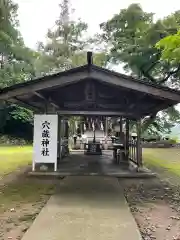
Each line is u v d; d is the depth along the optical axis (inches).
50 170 289.0
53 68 857.5
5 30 664.4
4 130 884.6
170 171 323.3
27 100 288.5
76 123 774.5
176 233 125.0
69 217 139.6
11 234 121.6
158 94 217.5
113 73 216.4
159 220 143.1
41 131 277.7
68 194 191.9
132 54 512.7
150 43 477.4
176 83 604.1
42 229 122.2
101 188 213.0
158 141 861.2
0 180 251.8
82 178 255.8
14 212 154.2
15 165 358.6
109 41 642.2
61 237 113.0
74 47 892.6
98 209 155.0
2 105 826.2
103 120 633.0
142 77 571.2
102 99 305.4
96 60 668.7
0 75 669.3
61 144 416.5
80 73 218.7
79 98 301.6
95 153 506.9
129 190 214.7
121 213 147.9
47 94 278.1
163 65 527.2
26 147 720.3
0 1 619.2
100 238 112.3
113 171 288.4
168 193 205.9
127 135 410.3
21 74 746.8
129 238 112.7
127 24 546.3
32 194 196.7
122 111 308.5
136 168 307.9
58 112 306.3
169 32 459.2
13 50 705.6
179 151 661.3
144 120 600.4
